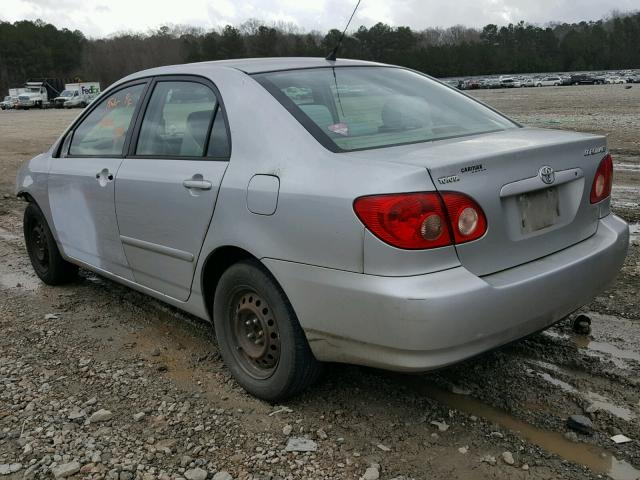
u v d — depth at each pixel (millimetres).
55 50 116625
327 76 3607
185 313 4594
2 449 2936
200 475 2697
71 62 118812
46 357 3922
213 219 3273
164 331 4289
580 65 127375
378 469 2707
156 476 2715
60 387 3525
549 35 130875
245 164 3148
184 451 2893
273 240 2951
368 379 3484
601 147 3301
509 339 2770
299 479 2670
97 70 117250
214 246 3295
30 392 3467
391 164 2648
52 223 4941
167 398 3375
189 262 3531
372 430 3008
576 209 3121
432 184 2561
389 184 2562
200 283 3504
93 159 4387
